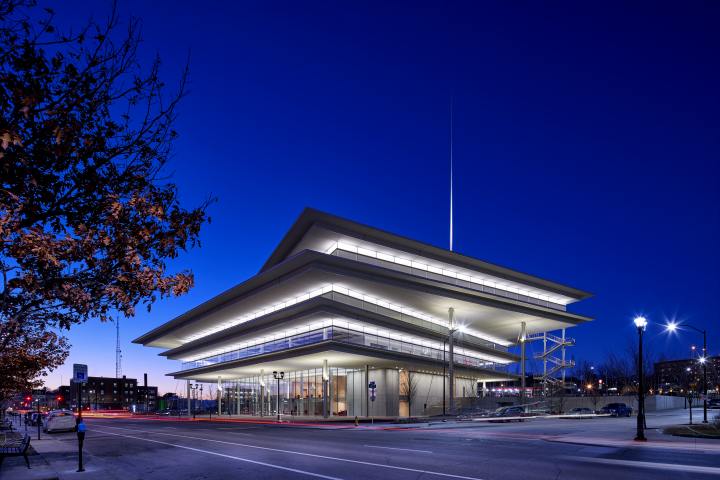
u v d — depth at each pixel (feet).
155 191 24.35
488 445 68.23
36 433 115.96
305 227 157.99
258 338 210.79
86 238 21.74
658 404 200.03
